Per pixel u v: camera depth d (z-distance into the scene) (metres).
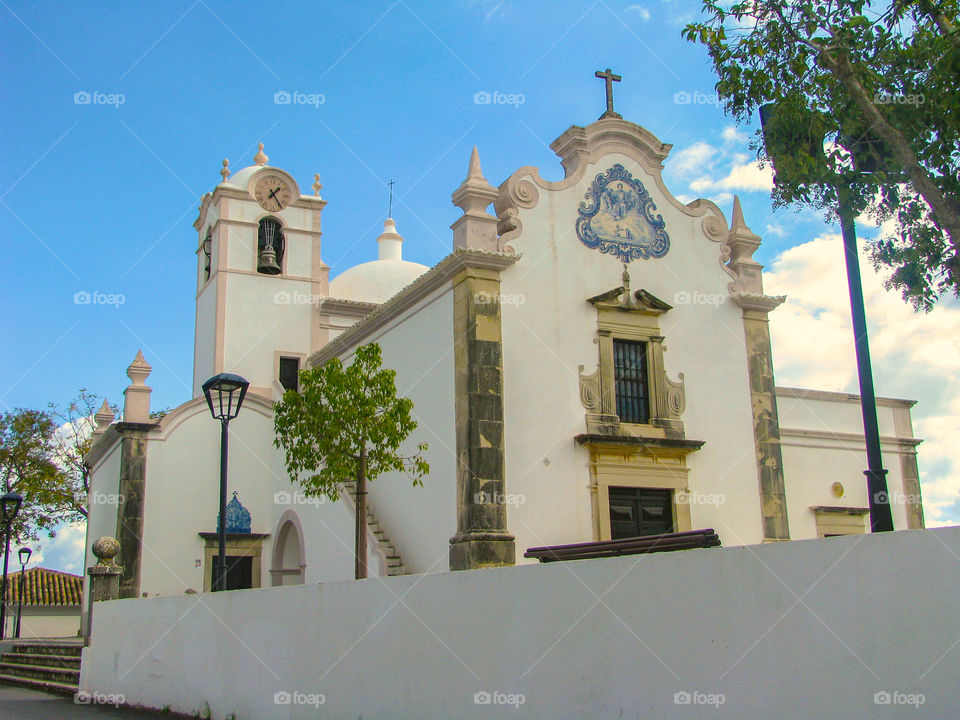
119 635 15.81
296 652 10.51
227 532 24.89
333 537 21.02
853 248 11.55
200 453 25.31
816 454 23.72
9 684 20.22
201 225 31.61
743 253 21.22
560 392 17.86
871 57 11.80
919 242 12.20
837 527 23.38
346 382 16.17
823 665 5.40
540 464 17.23
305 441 16.78
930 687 4.91
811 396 24.20
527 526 16.80
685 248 20.34
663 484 18.59
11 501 25.94
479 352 16.97
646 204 20.03
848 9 11.61
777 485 20.03
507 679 7.55
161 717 13.48
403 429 16.38
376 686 9.12
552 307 18.17
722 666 5.93
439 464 17.72
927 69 11.59
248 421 26.06
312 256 30.20
